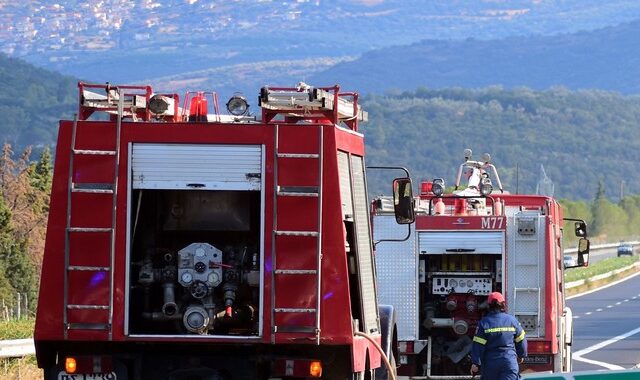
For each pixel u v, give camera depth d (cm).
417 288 4819
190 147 2983
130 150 2978
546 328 4781
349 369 3044
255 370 3044
